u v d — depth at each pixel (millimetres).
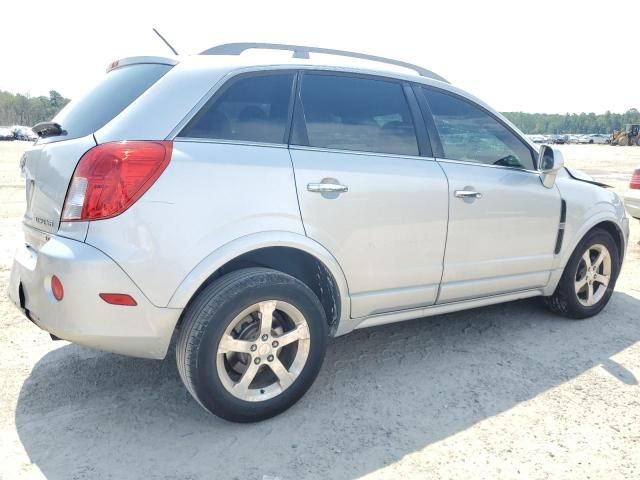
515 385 3123
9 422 2676
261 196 2574
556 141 75750
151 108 2461
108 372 3230
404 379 3188
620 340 3809
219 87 2607
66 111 2945
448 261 3277
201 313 2436
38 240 2666
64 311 2334
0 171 16141
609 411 2848
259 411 2658
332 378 3197
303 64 2896
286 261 2938
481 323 4098
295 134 2783
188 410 2826
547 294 3998
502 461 2412
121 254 2301
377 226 2943
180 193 2391
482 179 3389
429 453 2469
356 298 2963
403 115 3189
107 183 2293
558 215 3797
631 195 6699
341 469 2350
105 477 2273
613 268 4273
